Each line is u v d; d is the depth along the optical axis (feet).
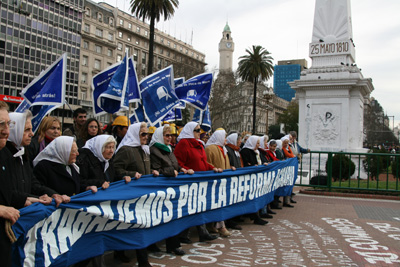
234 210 21.34
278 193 29.55
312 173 55.31
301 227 23.09
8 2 155.74
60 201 10.86
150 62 75.15
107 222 12.92
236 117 181.88
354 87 59.67
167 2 78.28
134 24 225.97
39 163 12.07
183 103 27.78
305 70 63.00
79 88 187.21
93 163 13.79
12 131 9.86
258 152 26.40
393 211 29.68
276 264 15.46
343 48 60.75
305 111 62.69
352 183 41.11
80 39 186.60
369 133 242.78
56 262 10.94
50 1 171.22
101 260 12.96
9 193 9.20
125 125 19.42
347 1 61.05
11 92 159.94
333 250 17.94
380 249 18.37
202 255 16.57
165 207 15.90
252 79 142.51
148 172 16.21
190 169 17.85
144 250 14.55
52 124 15.31
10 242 8.77
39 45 168.66
